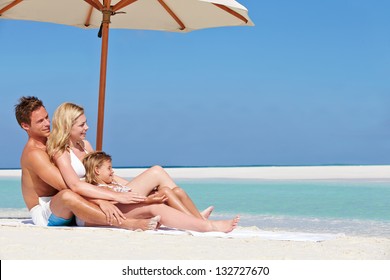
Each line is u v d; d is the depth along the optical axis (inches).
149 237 171.5
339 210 355.9
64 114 190.9
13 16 293.1
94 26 312.7
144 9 299.1
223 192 501.7
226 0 244.2
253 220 303.4
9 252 145.3
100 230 181.8
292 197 447.5
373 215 328.8
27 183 196.1
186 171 1047.0
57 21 303.9
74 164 191.9
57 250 148.5
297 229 266.5
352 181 650.8
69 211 188.9
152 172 195.8
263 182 653.9
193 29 301.4
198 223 183.5
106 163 193.5
